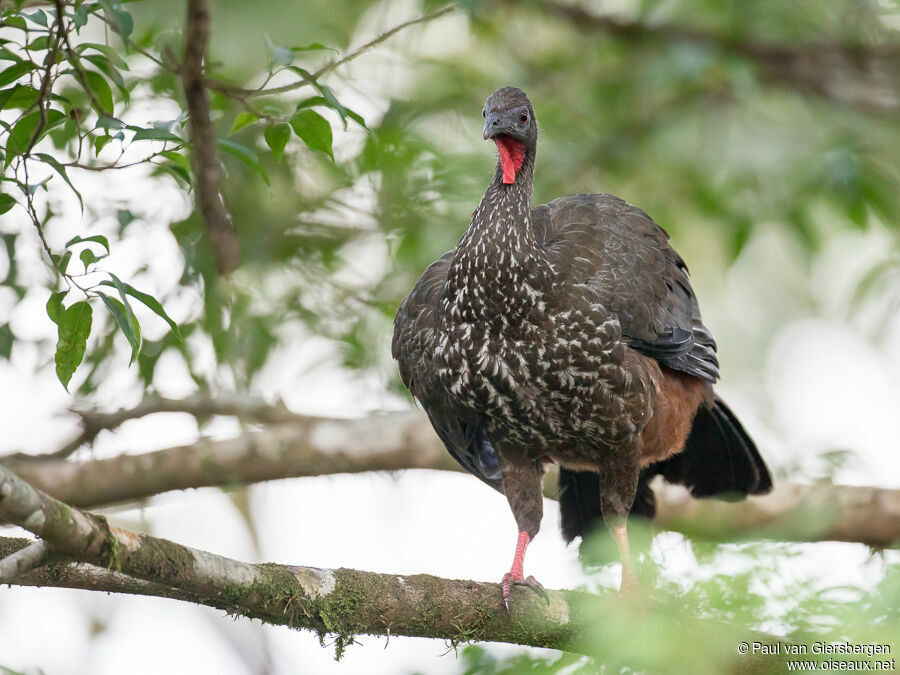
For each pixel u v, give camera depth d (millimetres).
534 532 9734
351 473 11953
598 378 9328
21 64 6734
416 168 12508
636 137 14109
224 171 11375
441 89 13680
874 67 14508
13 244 9969
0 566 6000
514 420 9531
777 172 13984
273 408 12250
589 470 10453
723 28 14422
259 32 13172
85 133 7164
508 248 9086
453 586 8180
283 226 12438
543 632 8273
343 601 7695
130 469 11492
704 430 10930
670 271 10234
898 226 13914
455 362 9398
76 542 6133
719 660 7602
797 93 14711
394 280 12656
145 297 6477
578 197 10516
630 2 15773
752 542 8570
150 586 7090
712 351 10328
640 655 7742
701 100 14672
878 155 14234
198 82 6902
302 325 12445
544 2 14109
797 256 15773
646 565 8930
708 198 14039
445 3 12695
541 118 14000
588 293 9336
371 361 12391
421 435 11914
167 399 12023
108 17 6582
